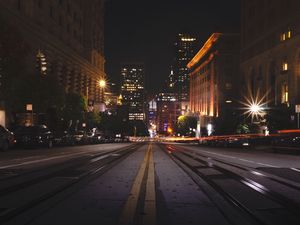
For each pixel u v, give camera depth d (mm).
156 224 6375
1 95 41500
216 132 95500
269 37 79438
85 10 103188
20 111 46000
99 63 118312
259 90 83688
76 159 20891
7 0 50469
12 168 15445
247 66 92062
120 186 10570
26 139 32500
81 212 7219
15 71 36281
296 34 67000
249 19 92188
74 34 91438
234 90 117688
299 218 6883
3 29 35250
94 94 109875
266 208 7699
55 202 8148
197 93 161750
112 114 136500
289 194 9438
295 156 26453
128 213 7148
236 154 29094
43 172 13969
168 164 18156
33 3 61438
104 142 78562
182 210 7535
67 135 46500
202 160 21328
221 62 118875
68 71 80312
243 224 6410
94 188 10195
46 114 52500
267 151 36312
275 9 76875
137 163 18656
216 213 7289
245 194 9375
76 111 60875
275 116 62344
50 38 66625
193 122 146625
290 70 68750
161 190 10000
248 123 83000
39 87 43656
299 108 44000
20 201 8133
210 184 11094
